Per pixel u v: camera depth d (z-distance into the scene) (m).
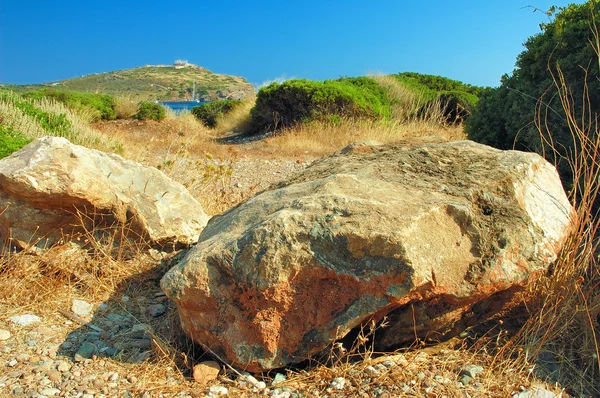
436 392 2.43
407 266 2.36
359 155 3.66
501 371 2.60
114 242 3.95
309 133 13.02
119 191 3.88
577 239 2.99
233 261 2.55
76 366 2.72
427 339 2.79
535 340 2.76
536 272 2.63
